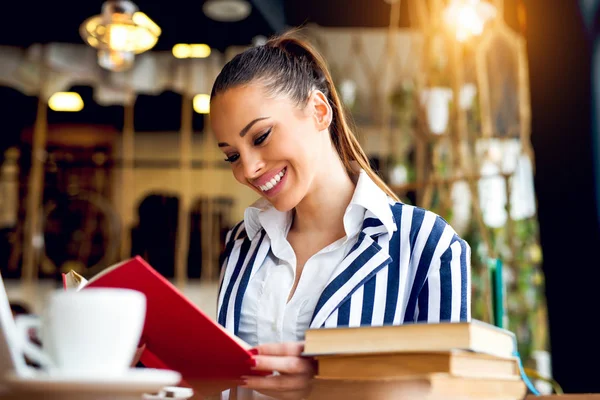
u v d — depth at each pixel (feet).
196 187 21.59
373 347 2.74
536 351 11.82
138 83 16.14
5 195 20.62
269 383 3.10
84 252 20.65
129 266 2.98
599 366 9.14
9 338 2.03
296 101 4.38
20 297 19.75
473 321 2.65
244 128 4.21
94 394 1.78
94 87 19.53
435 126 12.48
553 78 9.78
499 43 12.03
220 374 3.37
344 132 4.88
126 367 1.97
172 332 3.20
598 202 9.43
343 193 4.71
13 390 1.78
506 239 11.75
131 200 21.34
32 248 19.03
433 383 2.54
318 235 4.71
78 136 21.42
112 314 1.90
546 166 9.75
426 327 2.66
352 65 16.11
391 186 11.16
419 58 13.35
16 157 20.84
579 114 9.62
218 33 14.69
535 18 9.93
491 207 11.79
